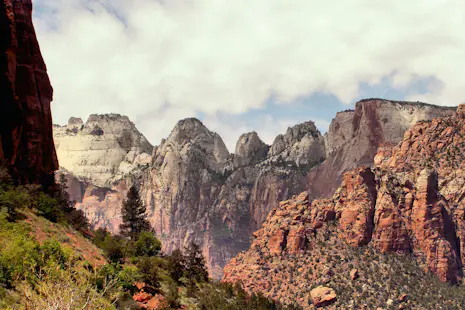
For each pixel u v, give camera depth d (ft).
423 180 468.75
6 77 260.01
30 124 281.74
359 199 474.49
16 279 142.00
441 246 437.58
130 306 209.67
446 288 409.28
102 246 272.51
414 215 460.14
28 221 223.71
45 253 169.07
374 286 406.82
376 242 448.65
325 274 428.56
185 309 253.24
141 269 257.96
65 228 253.03
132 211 425.28
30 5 288.71
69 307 109.70
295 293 422.00
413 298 391.86
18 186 251.19
